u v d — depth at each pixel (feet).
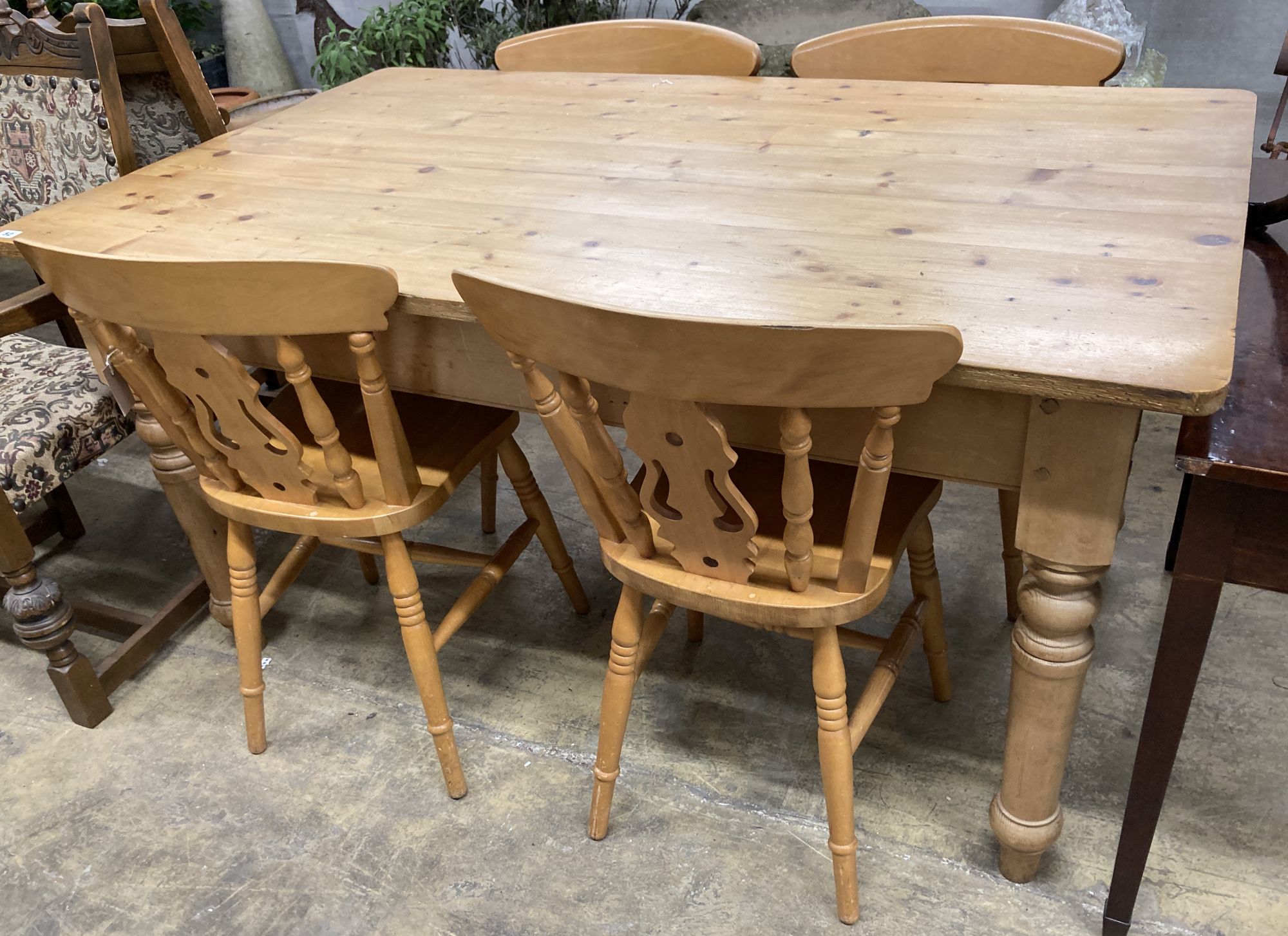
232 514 4.89
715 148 5.24
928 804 5.08
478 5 11.09
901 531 4.31
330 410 5.41
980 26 6.08
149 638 6.06
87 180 6.09
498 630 6.34
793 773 5.29
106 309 4.06
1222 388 3.02
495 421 5.24
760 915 4.63
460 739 5.60
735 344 3.06
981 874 4.75
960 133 5.16
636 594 4.43
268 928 4.72
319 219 4.71
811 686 5.80
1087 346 3.29
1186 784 5.07
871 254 4.01
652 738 5.55
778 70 10.83
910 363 3.01
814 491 4.58
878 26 6.31
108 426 5.69
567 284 3.96
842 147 5.12
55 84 5.92
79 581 6.95
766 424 3.92
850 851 4.42
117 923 4.78
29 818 5.30
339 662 6.17
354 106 6.38
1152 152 4.74
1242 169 4.47
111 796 5.39
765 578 4.12
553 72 6.86
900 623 4.86
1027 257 3.90
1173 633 3.59
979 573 6.53
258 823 5.20
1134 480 7.20
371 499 4.77
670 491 3.81
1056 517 3.58
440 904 4.77
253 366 4.93
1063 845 4.83
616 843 5.00
